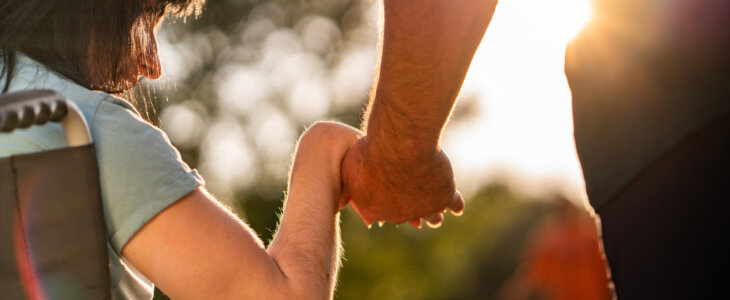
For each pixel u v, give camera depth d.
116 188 1.42
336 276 1.75
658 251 1.36
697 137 1.33
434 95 1.67
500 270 21.25
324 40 19.22
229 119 17.80
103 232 1.37
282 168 17.00
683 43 1.37
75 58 1.57
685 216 1.33
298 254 1.62
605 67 1.48
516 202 22.53
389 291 17.22
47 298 1.34
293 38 18.98
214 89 17.75
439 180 1.88
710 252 1.31
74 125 1.35
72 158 1.35
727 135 1.31
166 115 16.52
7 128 1.17
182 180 1.45
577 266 4.20
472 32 1.60
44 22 1.55
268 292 1.48
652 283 1.37
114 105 1.48
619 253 1.43
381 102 1.75
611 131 1.46
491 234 21.98
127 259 1.44
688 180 1.33
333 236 1.75
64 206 1.34
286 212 1.76
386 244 17.50
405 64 1.62
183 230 1.43
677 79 1.37
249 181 16.86
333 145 1.91
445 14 1.57
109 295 1.37
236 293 1.46
